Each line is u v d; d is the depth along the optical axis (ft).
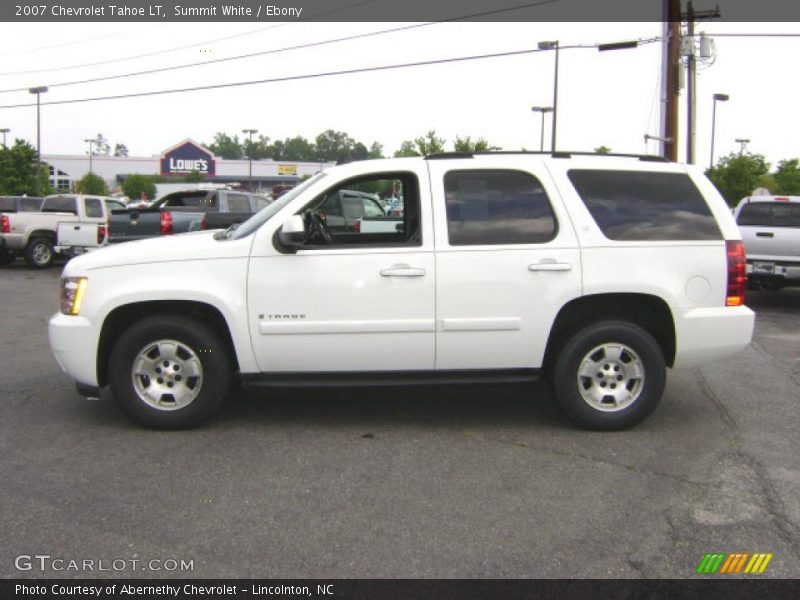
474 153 17.84
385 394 21.02
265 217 17.98
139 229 44.09
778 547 11.93
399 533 12.27
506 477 14.74
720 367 25.04
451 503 13.47
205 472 14.92
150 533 12.26
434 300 16.92
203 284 16.81
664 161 18.16
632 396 17.57
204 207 48.11
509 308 17.02
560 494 13.91
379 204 29.17
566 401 17.43
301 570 11.10
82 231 56.03
